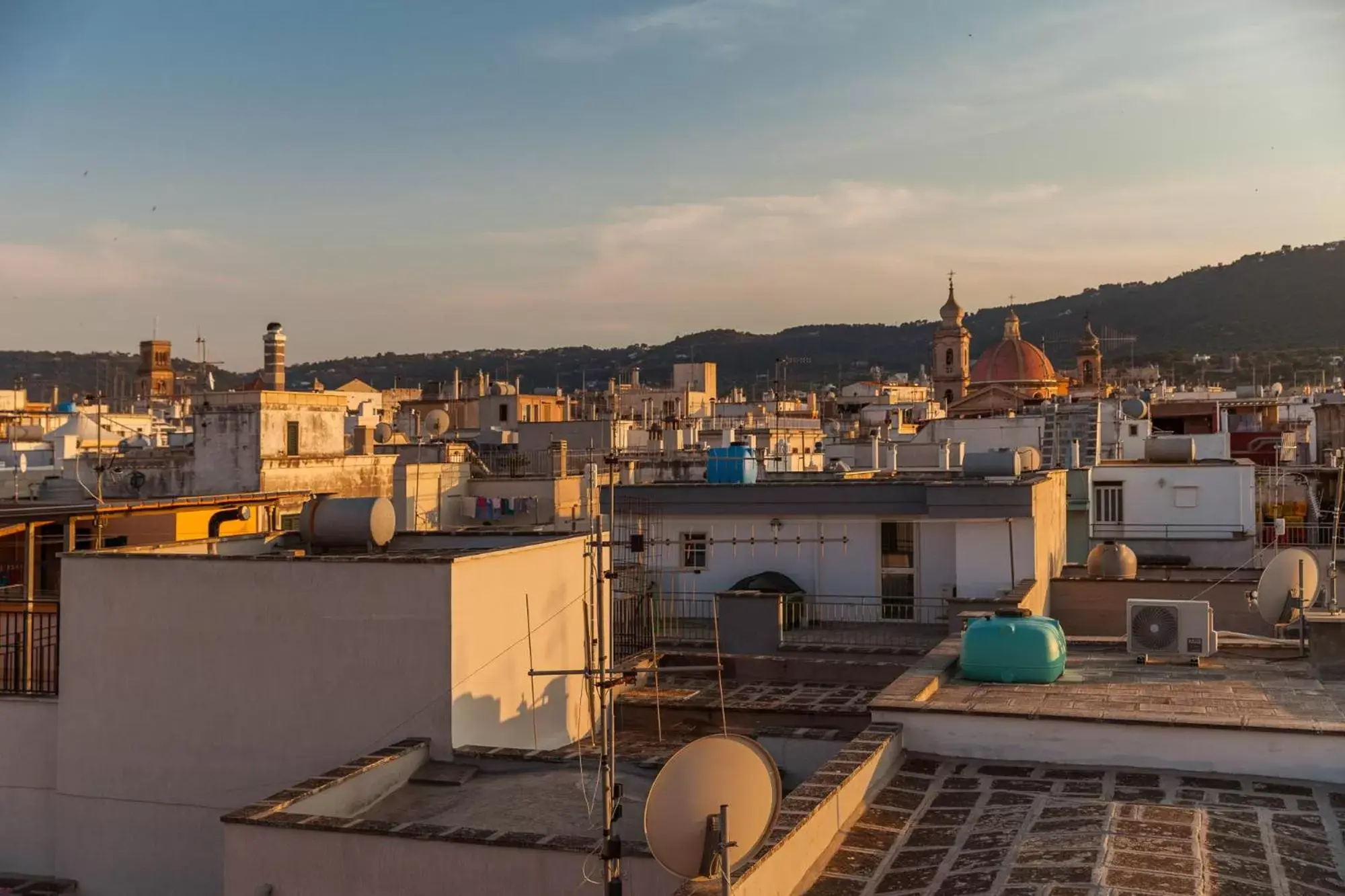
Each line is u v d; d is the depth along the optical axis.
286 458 45.47
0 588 23.31
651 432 70.38
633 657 19.52
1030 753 14.76
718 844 9.70
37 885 17.59
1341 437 66.25
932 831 12.52
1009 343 139.88
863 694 21.55
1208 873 10.82
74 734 17.97
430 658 16.44
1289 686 16.94
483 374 119.81
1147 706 15.57
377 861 12.88
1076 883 10.64
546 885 12.37
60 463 49.84
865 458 56.88
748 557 30.25
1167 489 43.72
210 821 17.19
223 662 17.30
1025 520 27.94
